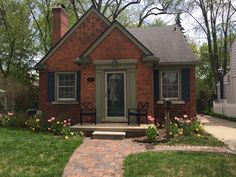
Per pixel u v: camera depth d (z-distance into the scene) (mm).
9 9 29125
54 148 10438
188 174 8141
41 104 18375
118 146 11234
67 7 32719
